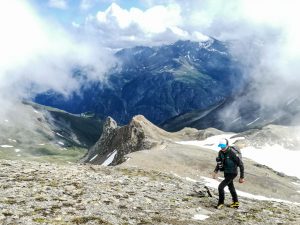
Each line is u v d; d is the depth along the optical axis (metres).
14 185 25.39
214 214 24.14
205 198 28.30
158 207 24.06
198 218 22.84
